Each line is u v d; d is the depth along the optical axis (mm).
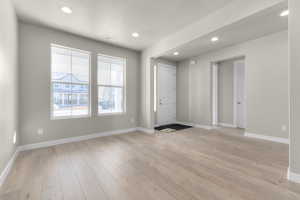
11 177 1863
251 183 1728
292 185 1676
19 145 2738
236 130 4582
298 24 1651
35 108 2916
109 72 4059
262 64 3512
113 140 3527
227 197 1479
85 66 3633
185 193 1550
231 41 3740
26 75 2812
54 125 3150
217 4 2283
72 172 1999
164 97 5539
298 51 1656
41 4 2279
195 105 5172
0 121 1711
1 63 1740
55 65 3213
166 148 2969
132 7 2381
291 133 1729
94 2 2240
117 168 2117
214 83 5379
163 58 5383
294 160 1725
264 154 2631
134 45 4090
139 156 2559
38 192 1566
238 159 2420
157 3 2271
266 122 3500
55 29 3119
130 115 4453
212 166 2174
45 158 2453
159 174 1947
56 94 3221
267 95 3461
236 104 5027
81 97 3574
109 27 3049
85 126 3600
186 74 5504
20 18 2672
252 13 1989
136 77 4566
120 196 1505
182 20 2770
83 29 3137
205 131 4473
